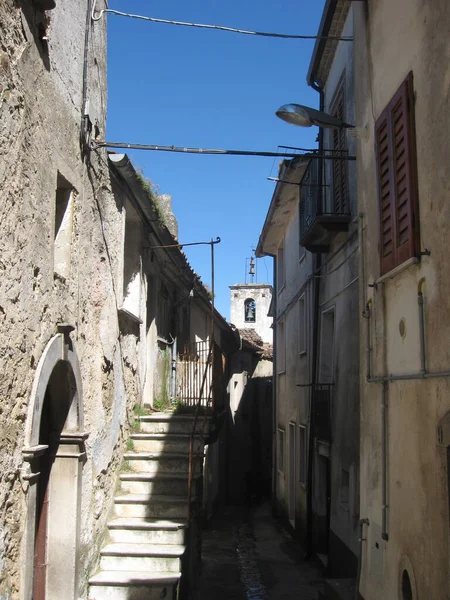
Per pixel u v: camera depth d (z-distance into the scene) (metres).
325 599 7.64
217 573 10.23
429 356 4.60
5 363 4.48
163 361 11.62
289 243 15.72
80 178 6.41
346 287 8.97
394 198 5.35
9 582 4.58
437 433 4.36
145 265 9.76
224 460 20.45
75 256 6.27
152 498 8.03
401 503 5.14
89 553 6.75
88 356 6.80
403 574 5.02
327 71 10.70
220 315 17.89
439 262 4.43
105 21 7.68
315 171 10.39
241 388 23.53
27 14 4.93
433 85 4.56
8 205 4.53
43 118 5.31
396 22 5.46
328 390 10.10
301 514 12.55
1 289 4.41
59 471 6.21
